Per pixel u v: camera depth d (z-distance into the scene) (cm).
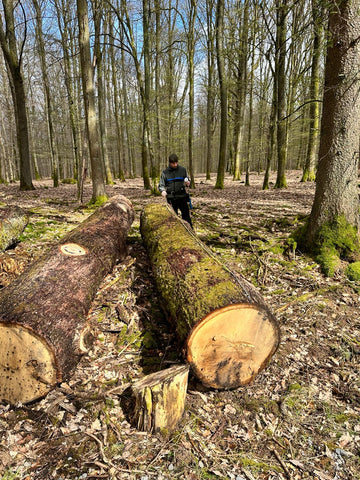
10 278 369
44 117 2434
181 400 205
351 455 183
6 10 1109
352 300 350
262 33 870
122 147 2664
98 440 194
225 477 172
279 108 1207
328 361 264
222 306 217
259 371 244
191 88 1467
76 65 1555
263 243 535
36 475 172
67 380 244
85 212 801
